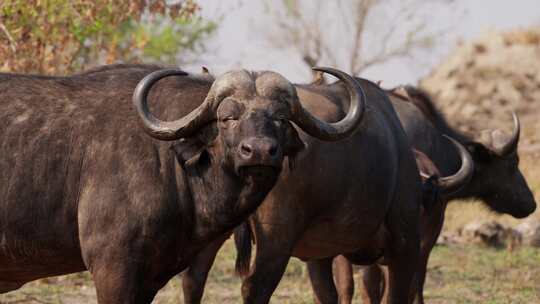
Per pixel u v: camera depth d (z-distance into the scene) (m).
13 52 36.59
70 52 39.00
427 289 37.53
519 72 111.38
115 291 19.48
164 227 19.80
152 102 20.47
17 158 19.92
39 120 20.14
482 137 37.06
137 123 20.05
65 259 20.44
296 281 37.47
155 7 37.78
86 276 35.72
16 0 36.72
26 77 20.62
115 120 20.12
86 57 41.50
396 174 26.48
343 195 24.61
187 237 20.25
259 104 18.39
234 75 18.69
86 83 20.70
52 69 37.25
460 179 30.02
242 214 19.73
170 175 19.89
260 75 18.86
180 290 33.72
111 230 19.59
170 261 20.20
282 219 23.80
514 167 37.09
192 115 18.95
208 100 18.80
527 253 45.88
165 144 19.95
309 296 34.44
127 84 20.69
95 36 40.12
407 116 33.59
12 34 37.34
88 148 19.97
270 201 23.75
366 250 26.88
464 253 45.41
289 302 33.44
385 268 31.03
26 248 20.12
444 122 35.25
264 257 23.86
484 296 36.25
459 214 54.12
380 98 27.02
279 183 23.66
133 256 19.59
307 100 24.45
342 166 24.39
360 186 24.86
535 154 78.50
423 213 30.81
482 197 37.22
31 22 37.69
